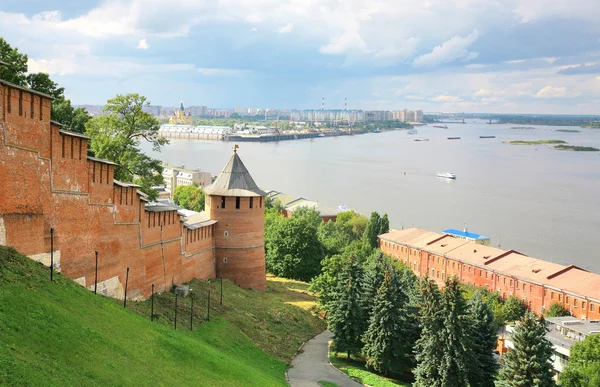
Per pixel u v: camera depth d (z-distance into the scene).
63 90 79.81
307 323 87.75
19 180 46.16
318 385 66.50
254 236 98.00
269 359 69.94
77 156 53.84
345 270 83.31
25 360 32.84
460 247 151.38
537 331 62.69
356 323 78.81
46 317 38.97
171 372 43.72
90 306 46.09
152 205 75.00
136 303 64.00
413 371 71.75
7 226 45.03
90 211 56.19
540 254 174.00
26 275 43.38
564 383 64.00
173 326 61.66
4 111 44.41
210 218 96.00
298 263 120.12
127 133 85.12
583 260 168.00
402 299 78.12
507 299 125.31
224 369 50.44
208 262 93.19
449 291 68.94
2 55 70.12
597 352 65.56
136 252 65.88
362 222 191.25
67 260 52.53
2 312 36.62
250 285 97.81
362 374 72.44
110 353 40.22
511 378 62.84
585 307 112.25
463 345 67.31
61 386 32.22
